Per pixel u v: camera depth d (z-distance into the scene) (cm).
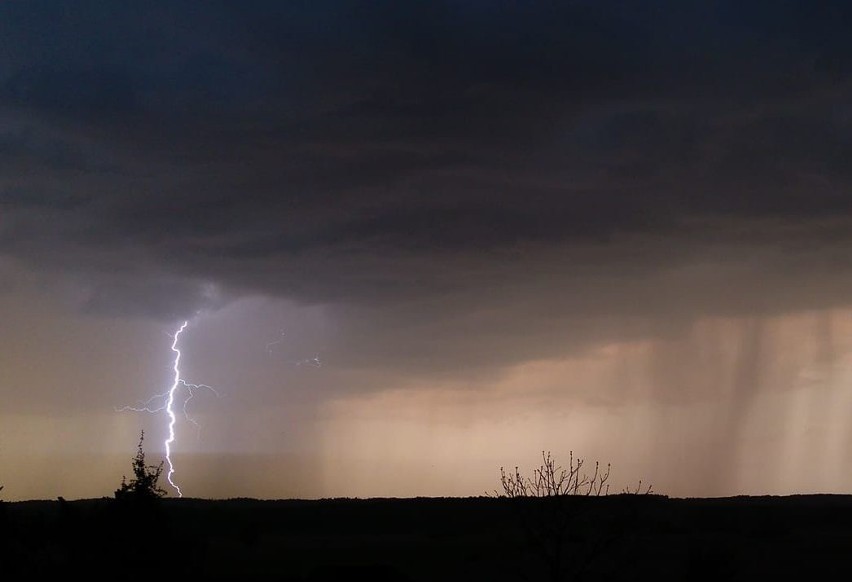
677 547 4072
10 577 2406
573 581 2069
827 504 8025
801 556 3953
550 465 2081
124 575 2484
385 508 7100
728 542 4531
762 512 6562
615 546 2341
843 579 3256
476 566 3444
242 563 3512
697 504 7688
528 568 3181
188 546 2750
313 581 2631
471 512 6750
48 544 2617
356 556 3897
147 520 2580
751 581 3177
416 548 4294
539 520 2078
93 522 2544
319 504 7931
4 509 2545
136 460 2708
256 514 6456
